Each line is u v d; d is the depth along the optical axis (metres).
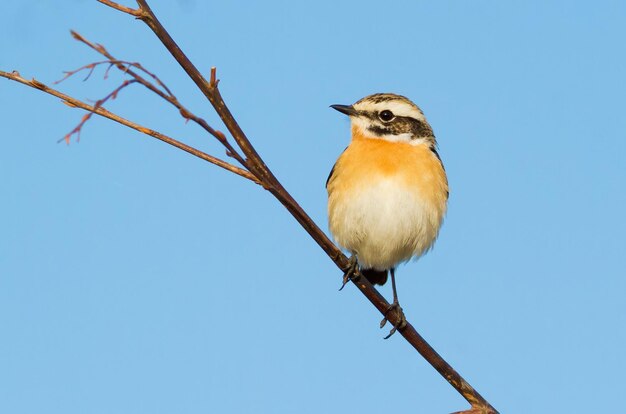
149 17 7.64
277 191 8.02
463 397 9.28
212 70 7.84
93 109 6.26
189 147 7.57
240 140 7.93
